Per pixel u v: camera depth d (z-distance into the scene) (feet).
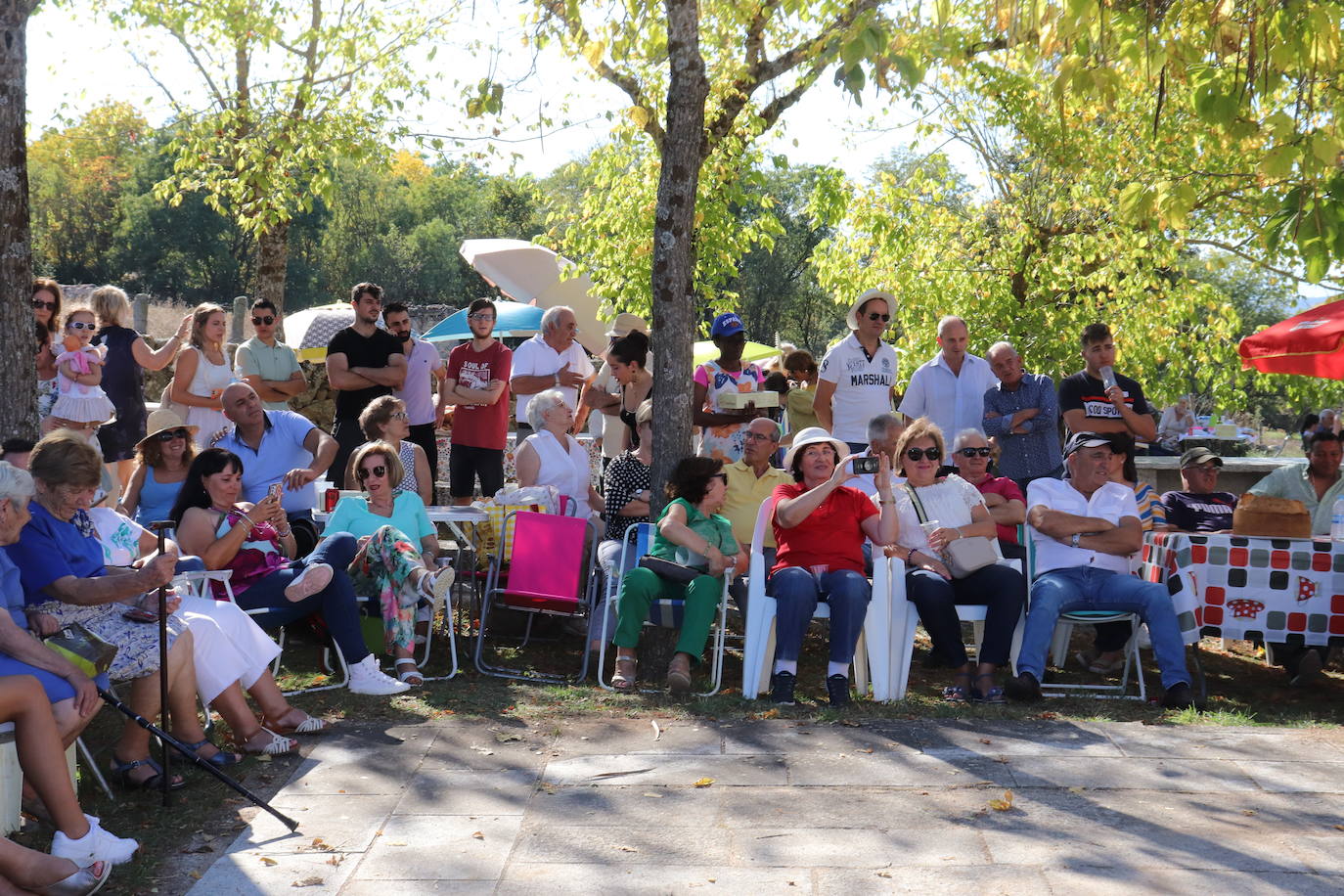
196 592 18.17
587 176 37.76
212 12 45.93
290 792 14.98
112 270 155.84
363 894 12.07
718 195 33.45
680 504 20.75
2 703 12.15
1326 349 22.27
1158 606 19.76
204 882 12.34
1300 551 19.97
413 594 20.38
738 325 25.20
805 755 16.39
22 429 18.60
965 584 20.31
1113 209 41.63
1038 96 41.81
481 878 12.42
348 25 45.01
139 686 15.05
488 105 23.20
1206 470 23.88
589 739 17.26
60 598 14.51
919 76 14.85
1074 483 21.47
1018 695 19.49
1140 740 17.10
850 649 19.22
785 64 22.13
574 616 24.36
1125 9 15.60
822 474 20.43
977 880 12.16
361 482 21.74
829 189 44.37
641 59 25.07
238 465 19.24
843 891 11.95
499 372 28.78
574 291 42.91
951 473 22.31
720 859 12.84
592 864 12.75
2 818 12.91
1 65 18.02
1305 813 14.06
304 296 168.35
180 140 48.39
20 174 18.37
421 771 15.81
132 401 27.07
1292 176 14.21
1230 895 11.78
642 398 27.55
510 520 22.18
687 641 19.74
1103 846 13.05
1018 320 44.19
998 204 45.57
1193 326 48.55
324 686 19.90
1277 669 22.88
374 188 176.76
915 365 44.29
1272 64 14.33
